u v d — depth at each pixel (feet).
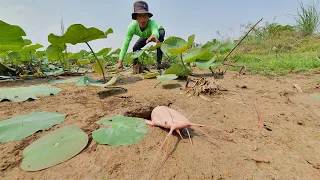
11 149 4.44
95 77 13.53
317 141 4.86
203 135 4.99
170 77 9.02
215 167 3.91
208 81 8.25
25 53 15.37
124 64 21.97
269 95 7.91
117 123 5.29
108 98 7.79
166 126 4.82
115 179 3.63
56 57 15.38
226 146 4.57
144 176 3.70
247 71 13.10
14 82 11.48
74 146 4.41
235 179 3.66
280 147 4.62
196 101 7.30
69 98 7.82
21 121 5.54
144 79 11.35
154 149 4.41
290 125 5.60
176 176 3.70
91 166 3.92
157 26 14.73
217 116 6.13
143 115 6.71
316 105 7.13
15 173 3.80
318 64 13.88
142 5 13.76
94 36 8.89
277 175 3.77
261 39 29.45
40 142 4.63
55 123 5.52
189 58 10.71
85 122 5.60
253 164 4.03
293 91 8.57
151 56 19.84
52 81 11.26
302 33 28.58
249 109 6.60
